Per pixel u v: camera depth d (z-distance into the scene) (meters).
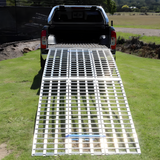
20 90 4.39
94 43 5.09
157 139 2.66
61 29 4.95
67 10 5.77
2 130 2.83
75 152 2.31
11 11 16.47
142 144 2.56
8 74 5.57
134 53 9.56
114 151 2.45
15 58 7.80
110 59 4.00
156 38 13.46
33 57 7.96
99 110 2.85
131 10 162.75
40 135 2.74
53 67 3.65
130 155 2.35
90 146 2.38
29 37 14.95
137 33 17.22
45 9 17.27
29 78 5.24
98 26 5.00
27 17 16.67
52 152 2.38
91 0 27.92
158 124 3.03
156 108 3.58
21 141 2.60
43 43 4.29
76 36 5.39
